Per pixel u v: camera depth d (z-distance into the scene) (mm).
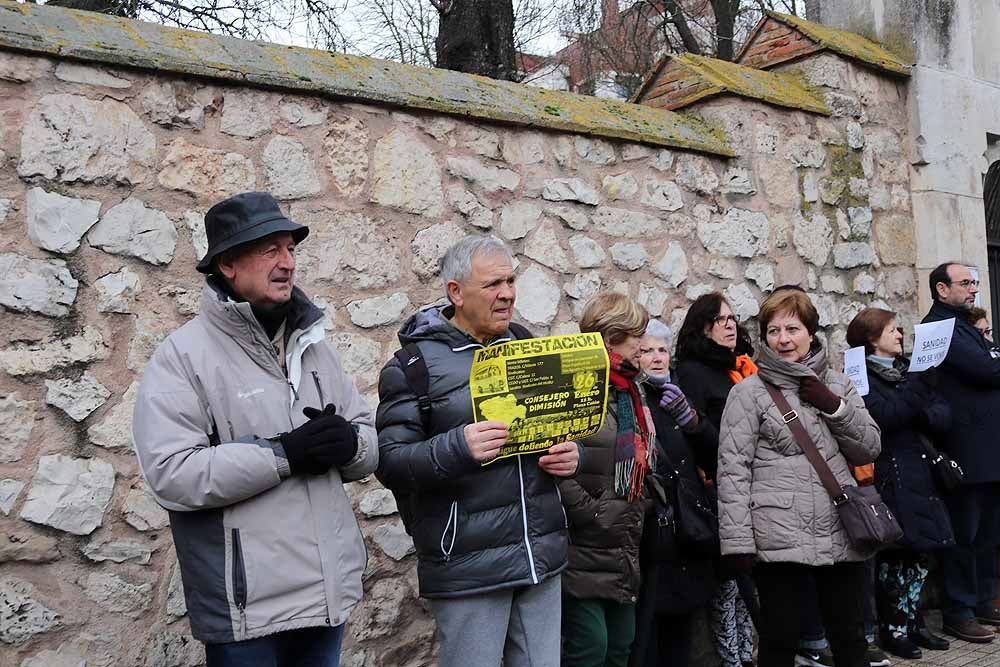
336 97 3633
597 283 4352
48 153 3004
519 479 2744
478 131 4027
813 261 5176
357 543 2490
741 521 3463
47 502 2930
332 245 3604
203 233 3307
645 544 3529
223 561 2260
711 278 4758
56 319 2990
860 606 3523
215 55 3381
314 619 2312
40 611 2906
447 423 2736
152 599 3113
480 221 4008
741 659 4355
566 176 4285
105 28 3219
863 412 3596
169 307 3219
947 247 5742
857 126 5449
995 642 4875
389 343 3729
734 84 4867
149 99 3221
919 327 4637
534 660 2787
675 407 3709
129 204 3156
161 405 2275
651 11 11906
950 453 4836
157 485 2219
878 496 3455
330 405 2400
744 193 4910
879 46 5867
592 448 3203
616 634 3301
